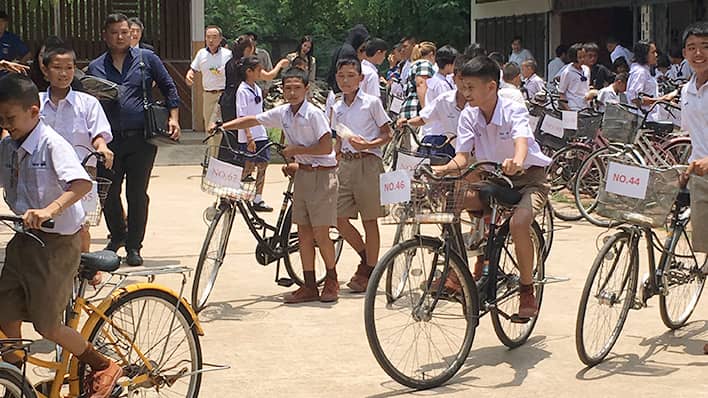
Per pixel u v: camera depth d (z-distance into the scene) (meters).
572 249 9.38
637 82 13.15
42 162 4.56
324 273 8.12
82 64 17.78
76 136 6.97
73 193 4.48
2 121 4.53
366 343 6.49
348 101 7.67
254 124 7.37
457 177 5.56
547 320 7.01
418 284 5.67
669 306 6.75
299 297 7.50
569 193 11.86
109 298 4.76
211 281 7.20
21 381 4.30
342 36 37.28
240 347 6.40
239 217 10.62
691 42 6.29
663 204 5.96
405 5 32.47
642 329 6.82
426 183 5.55
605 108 11.21
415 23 32.59
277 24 37.31
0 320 4.63
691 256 6.65
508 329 6.33
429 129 9.33
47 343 6.25
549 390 5.61
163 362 4.98
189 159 15.61
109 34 8.45
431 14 32.34
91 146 7.04
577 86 14.16
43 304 4.54
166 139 8.40
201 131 18.25
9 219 4.32
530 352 6.30
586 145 11.20
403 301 5.69
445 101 8.76
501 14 25.62
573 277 8.23
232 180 7.19
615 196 6.08
